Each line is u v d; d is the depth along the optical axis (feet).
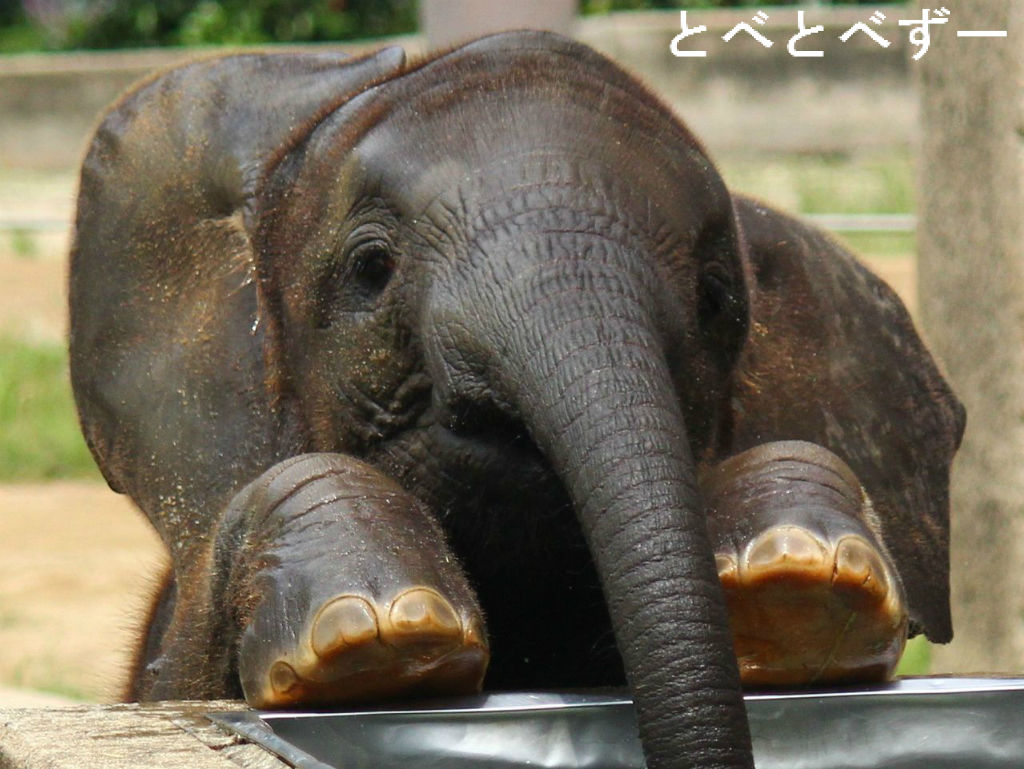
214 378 26.21
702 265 22.99
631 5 146.20
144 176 28.14
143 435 26.94
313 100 26.37
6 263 109.81
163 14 167.32
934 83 40.19
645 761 18.25
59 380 86.84
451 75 23.72
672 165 22.97
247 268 26.66
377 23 156.25
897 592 21.15
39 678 48.26
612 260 21.15
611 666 25.09
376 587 20.04
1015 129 38.01
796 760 20.76
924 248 40.73
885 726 21.06
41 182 135.03
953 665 40.88
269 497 21.72
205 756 18.06
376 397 23.08
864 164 124.26
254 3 155.53
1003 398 38.75
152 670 26.12
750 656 21.26
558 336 20.08
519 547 22.70
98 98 143.74
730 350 23.68
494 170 22.26
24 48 174.60
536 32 23.98
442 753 19.95
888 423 29.63
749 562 20.75
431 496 22.70
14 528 67.87
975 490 39.63
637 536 18.02
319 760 18.90
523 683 25.23
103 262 28.30
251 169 26.61
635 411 19.06
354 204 23.25
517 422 20.90
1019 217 38.04
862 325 29.94
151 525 26.94
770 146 130.52
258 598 20.95
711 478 22.65
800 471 21.99
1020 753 21.04
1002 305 38.60
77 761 17.78
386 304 22.79
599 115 22.99
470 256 21.68
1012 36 37.91
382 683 20.18
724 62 131.13
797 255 29.66
